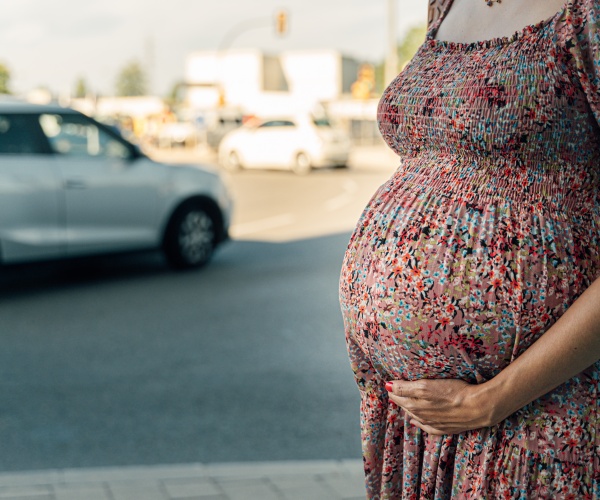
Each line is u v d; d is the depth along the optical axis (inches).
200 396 206.1
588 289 57.1
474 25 64.7
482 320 60.7
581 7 58.1
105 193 344.8
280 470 157.9
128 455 170.7
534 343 58.9
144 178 359.3
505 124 59.9
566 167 60.6
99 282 352.5
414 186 66.1
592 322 56.2
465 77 62.1
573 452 60.6
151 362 234.8
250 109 1851.6
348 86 2544.3
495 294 60.2
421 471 67.1
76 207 335.3
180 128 1786.4
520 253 59.9
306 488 148.5
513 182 61.0
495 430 61.6
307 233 506.3
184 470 157.8
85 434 181.6
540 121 59.2
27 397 204.8
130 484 150.3
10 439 178.7
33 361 235.5
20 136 326.3
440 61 65.7
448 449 63.9
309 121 1042.1
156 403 201.2
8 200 316.8
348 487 148.9
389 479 69.6
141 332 267.9
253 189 813.2
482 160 62.0
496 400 59.6
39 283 350.6
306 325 277.7
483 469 61.9
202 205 383.6
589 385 60.4
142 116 2219.5
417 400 63.4
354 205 670.5
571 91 58.9
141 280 357.1
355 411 196.5
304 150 1026.7
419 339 63.3
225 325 277.1
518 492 61.2
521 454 61.0
